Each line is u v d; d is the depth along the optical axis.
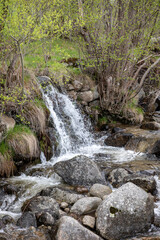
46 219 4.23
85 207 4.44
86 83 10.03
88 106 10.03
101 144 8.84
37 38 6.32
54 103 8.62
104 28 9.53
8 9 5.94
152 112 12.64
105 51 9.23
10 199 5.09
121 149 8.30
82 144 8.75
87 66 9.74
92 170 5.62
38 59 9.62
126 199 4.05
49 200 4.70
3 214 4.60
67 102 9.19
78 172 5.63
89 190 5.30
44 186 5.57
